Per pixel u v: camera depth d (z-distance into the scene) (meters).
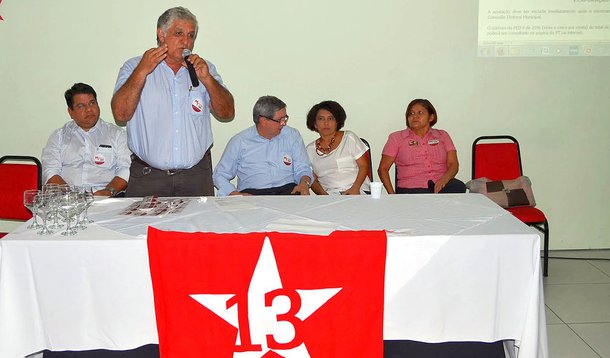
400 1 4.00
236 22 3.94
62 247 2.05
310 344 2.06
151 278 2.03
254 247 2.00
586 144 4.24
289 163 3.58
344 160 3.80
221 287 2.02
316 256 2.01
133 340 2.11
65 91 3.90
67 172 3.64
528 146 4.23
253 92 4.04
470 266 2.09
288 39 3.99
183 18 2.84
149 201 2.68
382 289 2.04
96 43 3.89
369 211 2.49
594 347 2.81
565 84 4.16
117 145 3.69
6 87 3.92
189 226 2.29
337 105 3.78
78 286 2.08
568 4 4.06
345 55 4.04
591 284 3.63
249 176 3.57
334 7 3.97
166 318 2.04
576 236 4.30
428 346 2.23
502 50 4.09
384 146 4.08
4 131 3.97
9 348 2.07
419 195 2.80
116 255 2.06
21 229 2.21
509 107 4.17
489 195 3.75
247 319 2.04
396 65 4.07
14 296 2.07
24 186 3.48
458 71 4.11
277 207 2.58
